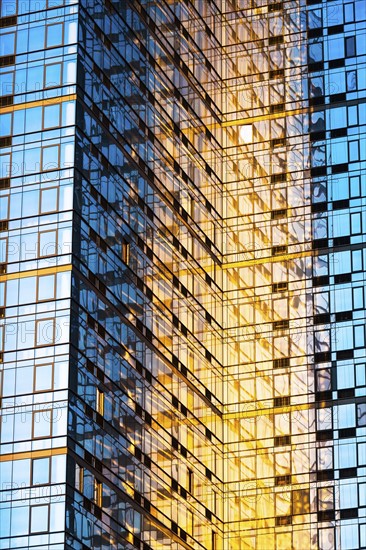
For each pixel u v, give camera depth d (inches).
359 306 6008.9
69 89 5088.6
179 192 5851.4
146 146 5590.6
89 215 5029.5
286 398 5954.7
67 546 4510.3
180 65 6058.1
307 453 5846.5
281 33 6515.8
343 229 6151.6
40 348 4766.2
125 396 5073.8
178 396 5546.3
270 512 5802.2
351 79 6358.3
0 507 4579.2
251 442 5925.2
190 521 5472.4
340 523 5703.7
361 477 5748.0
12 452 4645.7
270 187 6299.2
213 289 6072.8
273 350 6043.3
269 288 6136.8
